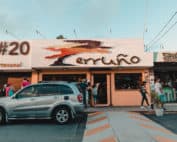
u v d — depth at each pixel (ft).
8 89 58.80
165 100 70.03
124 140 29.68
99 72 65.82
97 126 38.81
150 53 64.08
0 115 41.68
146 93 60.59
